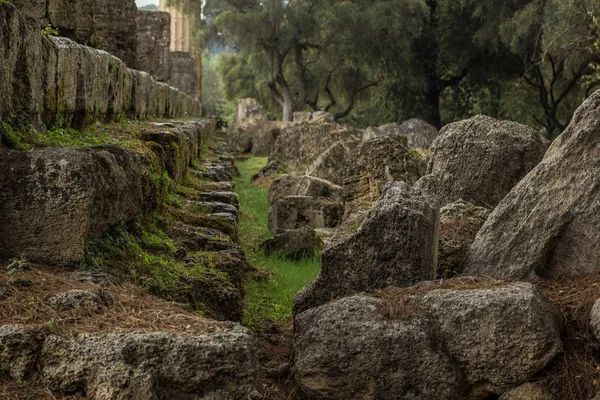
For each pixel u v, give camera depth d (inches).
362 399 210.1
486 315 207.8
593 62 1574.8
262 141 1343.5
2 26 240.7
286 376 239.5
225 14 1930.4
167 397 173.2
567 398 204.7
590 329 214.1
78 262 221.0
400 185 256.1
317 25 1959.9
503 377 206.1
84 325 183.8
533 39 1673.2
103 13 753.0
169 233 328.2
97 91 396.8
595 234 247.6
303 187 716.7
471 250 264.4
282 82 2063.2
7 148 237.5
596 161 251.0
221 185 514.0
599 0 1182.3
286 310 343.6
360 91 2246.6
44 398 169.2
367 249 244.2
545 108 1793.8
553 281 246.8
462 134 350.3
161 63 1248.2
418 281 241.4
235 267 308.0
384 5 1899.6
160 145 390.9
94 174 226.7
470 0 1854.1
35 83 271.0
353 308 216.7
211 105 3442.4
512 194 261.3
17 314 184.9
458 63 1979.6
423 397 206.8
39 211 219.0
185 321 193.2
